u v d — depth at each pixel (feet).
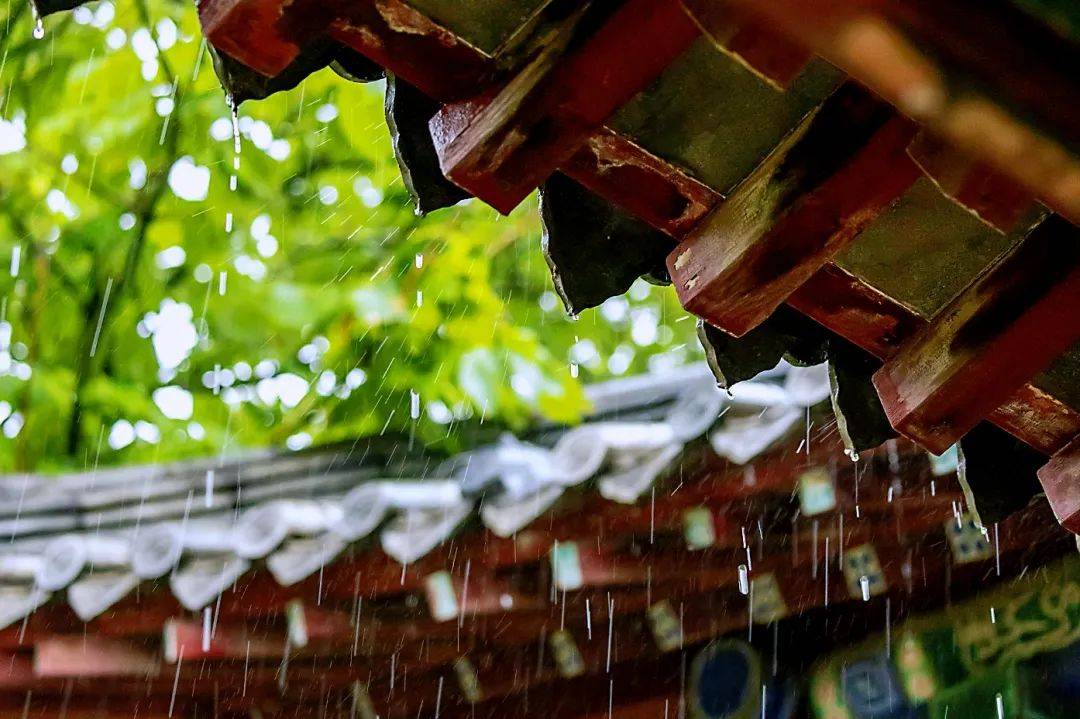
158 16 22.54
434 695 15.62
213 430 23.59
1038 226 6.59
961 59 4.65
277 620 14.02
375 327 20.68
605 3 5.64
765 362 7.53
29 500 15.62
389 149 22.15
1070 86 4.68
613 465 12.54
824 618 14.99
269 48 5.59
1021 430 7.41
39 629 13.85
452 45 5.80
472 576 13.51
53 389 23.04
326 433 21.30
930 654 14.55
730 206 6.46
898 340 7.08
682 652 15.33
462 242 20.24
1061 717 13.69
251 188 23.54
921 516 13.10
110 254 24.17
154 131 22.98
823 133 6.17
